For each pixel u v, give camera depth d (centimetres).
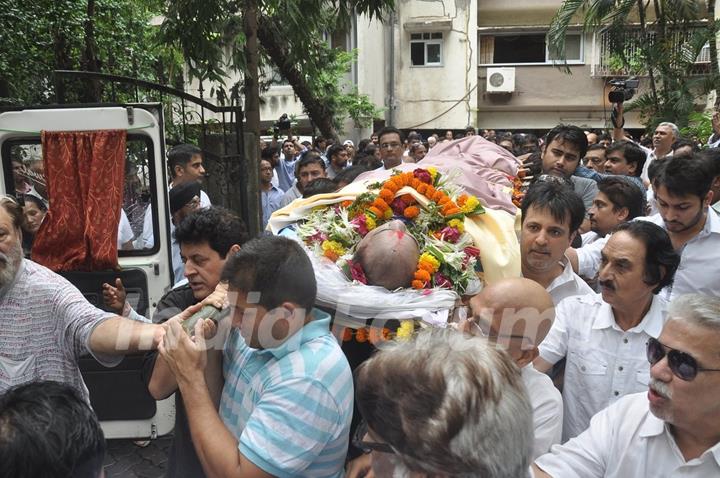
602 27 1080
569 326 232
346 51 1597
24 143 362
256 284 162
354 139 1606
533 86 1745
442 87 1739
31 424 117
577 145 402
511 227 254
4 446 114
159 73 927
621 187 339
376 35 1667
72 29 763
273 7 659
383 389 117
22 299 213
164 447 367
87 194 344
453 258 221
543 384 192
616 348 222
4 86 721
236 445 160
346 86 1605
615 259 212
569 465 177
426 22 1698
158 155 358
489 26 1753
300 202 255
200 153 481
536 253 254
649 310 220
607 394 221
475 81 1731
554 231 251
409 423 111
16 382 213
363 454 166
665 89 985
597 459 177
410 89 1750
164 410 349
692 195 284
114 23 845
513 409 114
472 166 333
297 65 875
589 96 1720
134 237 367
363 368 125
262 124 1617
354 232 232
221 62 706
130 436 349
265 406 158
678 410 151
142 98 833
